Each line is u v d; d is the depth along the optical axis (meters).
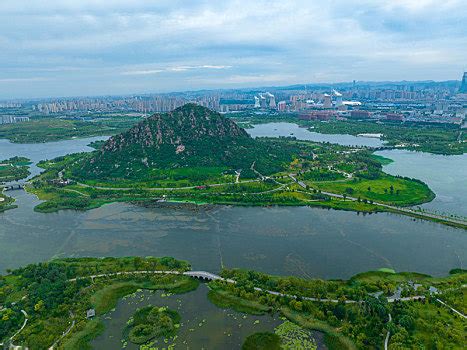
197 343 155.38
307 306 172.12
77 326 163.88
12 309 175.12
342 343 152.25
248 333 160.50
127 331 163.25
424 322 159.38
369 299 170.12
